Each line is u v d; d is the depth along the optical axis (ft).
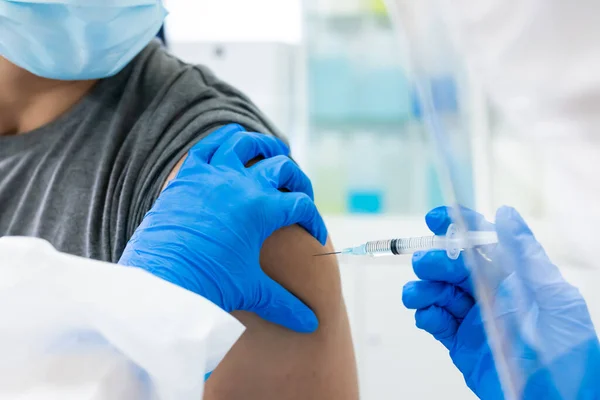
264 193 2.79
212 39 8.06
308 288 3.08
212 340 1.66
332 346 3.14
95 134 3.25
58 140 3.27
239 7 8.13
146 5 3.10
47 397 1.55
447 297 3.02
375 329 6.81
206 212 2.63
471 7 1.19
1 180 3.32
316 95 8.27
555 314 1.51
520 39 1.11
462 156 1.36
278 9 8.15
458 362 2.94
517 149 1.21
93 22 2.94
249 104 3.61
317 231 3.18
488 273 1.56
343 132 8.35
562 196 1.13
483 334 2.87
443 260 2.97
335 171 8.25
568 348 1.53
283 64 8.03
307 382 3.05
